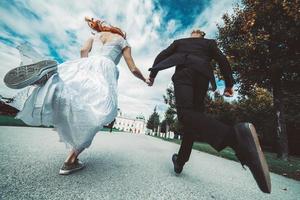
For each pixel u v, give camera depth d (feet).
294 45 31.12
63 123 5.64
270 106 68.49
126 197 5.17
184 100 5.52
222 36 38.91
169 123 120.37
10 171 5.64
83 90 6.03
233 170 13.60
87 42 7.80
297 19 27.99
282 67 30.68
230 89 6.99
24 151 8.59
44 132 18.79
